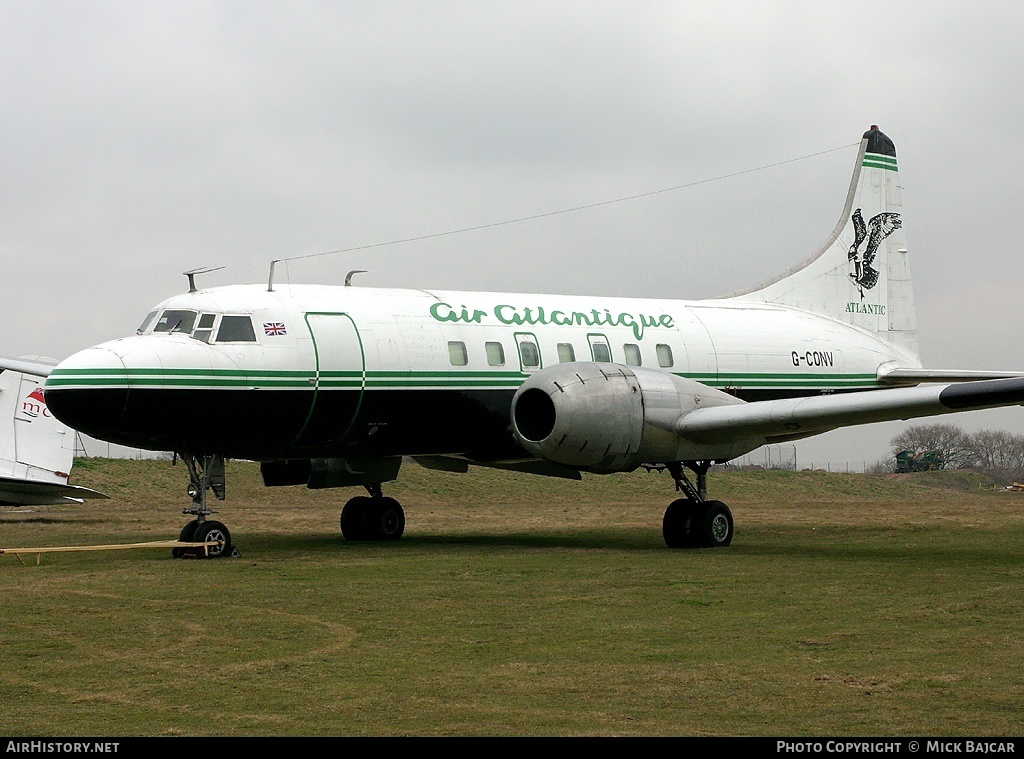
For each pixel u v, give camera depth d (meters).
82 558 28.38
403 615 19.08
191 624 18.30
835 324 41.78
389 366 30.81
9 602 20.55
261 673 14.91
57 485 41.94
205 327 28.80
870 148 44.06
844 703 13.24
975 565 25.66
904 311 44.25
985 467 110.62
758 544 31.83
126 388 26.98
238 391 28.44
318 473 34.06
